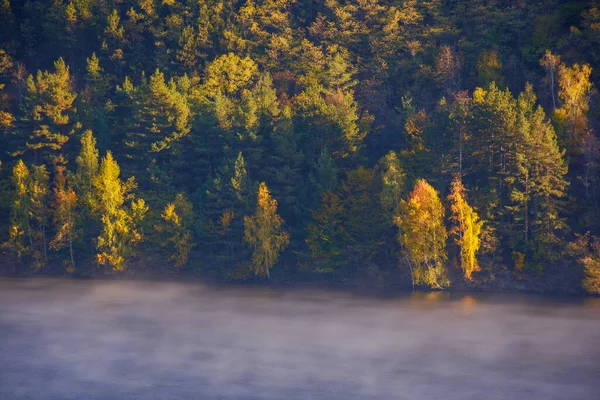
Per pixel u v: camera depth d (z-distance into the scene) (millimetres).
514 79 122438
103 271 107000
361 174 101812
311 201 106875
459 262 96438
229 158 109312
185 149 116125
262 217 100875
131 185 109250
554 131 97875
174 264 106875
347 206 102812
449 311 80250
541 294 90250
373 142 121562
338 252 101125
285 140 109438
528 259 93750
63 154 116688
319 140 113312
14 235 105250
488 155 98000
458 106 102750
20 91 131875
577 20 127625
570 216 96125
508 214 96375
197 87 133750
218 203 106375
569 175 100125
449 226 97000
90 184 107500
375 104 131625
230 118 116438
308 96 124062
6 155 118812
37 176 108062
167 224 105625
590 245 91688
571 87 101750
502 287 92812
